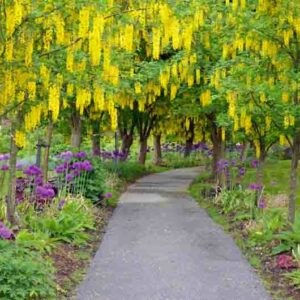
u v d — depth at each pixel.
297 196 13.91
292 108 8.51
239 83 9.23
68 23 7.36
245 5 9.27
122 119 22.27
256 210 10.94
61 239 8.81
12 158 8.84
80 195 11.85
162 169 28.75
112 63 8.25
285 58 9.03
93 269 7.73
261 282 7.24
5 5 6.63
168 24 8.56
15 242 7.58
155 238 9.73
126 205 13.77
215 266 7.96
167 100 19.53
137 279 7.32
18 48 7.10
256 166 14.85
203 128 24.94
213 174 19.08
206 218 11.83
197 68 13.20
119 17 7.70
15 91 7.39
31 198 10.19
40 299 6.20
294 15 8.38
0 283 5.95
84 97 8.08
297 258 7.71
